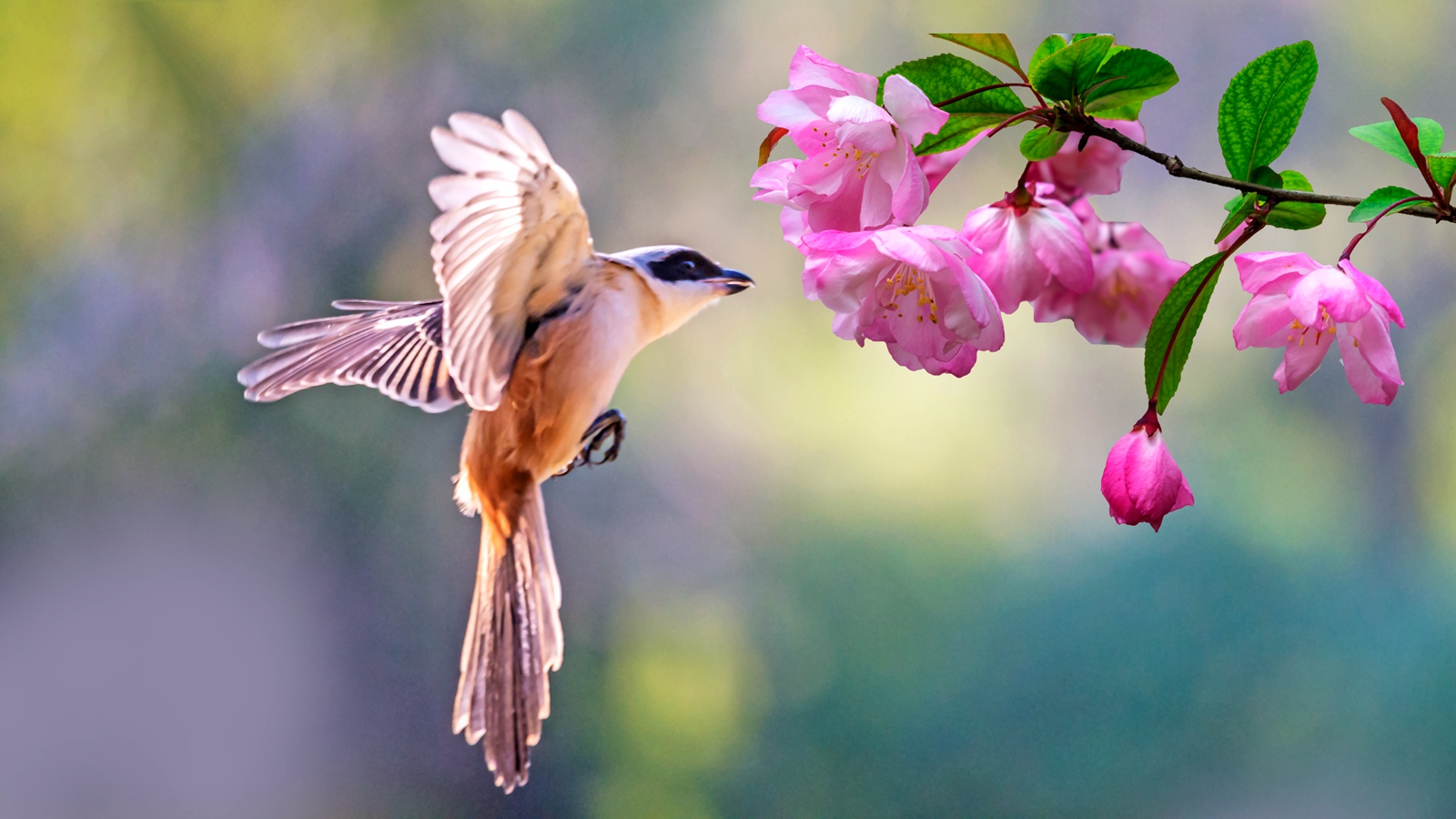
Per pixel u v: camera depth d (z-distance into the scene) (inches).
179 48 529.0
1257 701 462.0
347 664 512.1
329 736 507.2
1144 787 450.3
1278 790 445.1
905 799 467.2
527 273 150.9
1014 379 652.1
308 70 540.1
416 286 538.6
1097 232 147.1
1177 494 145.1
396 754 509.7
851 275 144.6
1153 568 486.3
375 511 513.7
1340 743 452.8
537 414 151.9
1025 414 650.2
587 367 151.6
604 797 517.3
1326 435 689.6
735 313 604.7
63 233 535.5
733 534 566.3
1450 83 704.4
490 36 552.1
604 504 554.3
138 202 532.7
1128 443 145.2
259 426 515.8
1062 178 147.0
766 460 589.9
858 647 497.0
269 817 495.8
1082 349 652.1
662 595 556.1
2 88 523.8
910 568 512.7
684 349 592.1
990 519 581.0
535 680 152.7
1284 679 465.1
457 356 149.6
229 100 537.3
